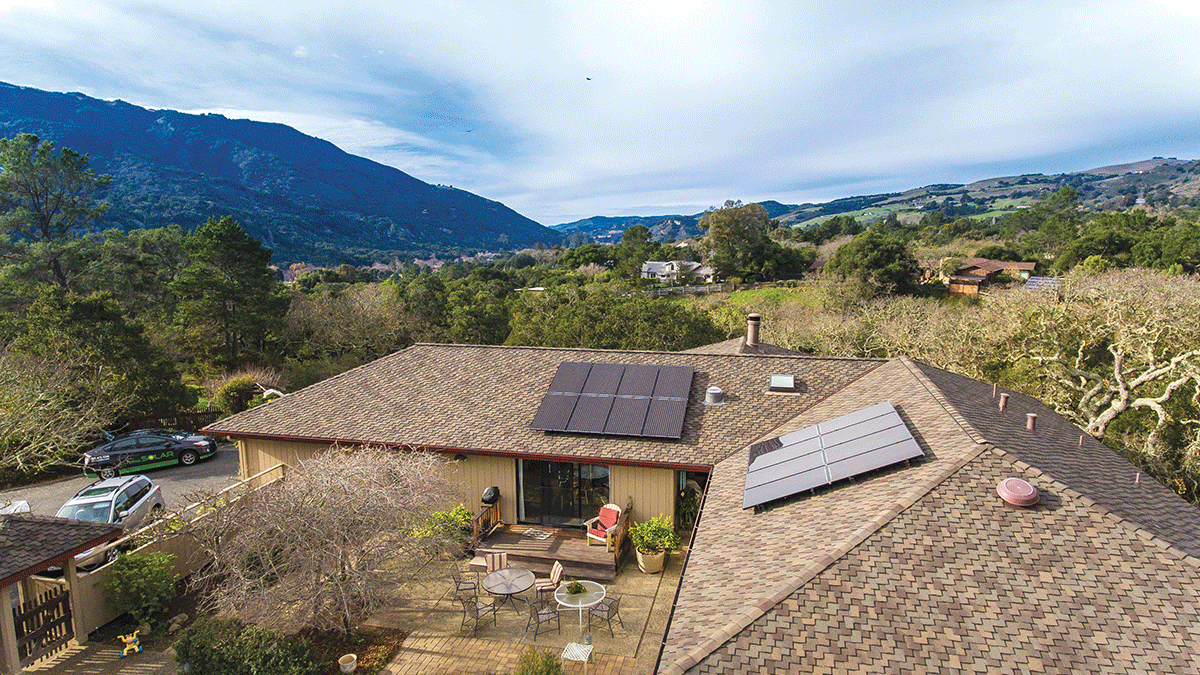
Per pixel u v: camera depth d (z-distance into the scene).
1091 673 5.53
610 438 14.05
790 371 15.86
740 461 12.42
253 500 10.98
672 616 7.20
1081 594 6.39
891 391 13.08
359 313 44.62
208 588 12.78
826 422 12.27
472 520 14.06
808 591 6.66
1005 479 8.15
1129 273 33.34
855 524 7.87
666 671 5.85
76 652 10.85
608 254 111.19
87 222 41.19
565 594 11.08
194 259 38.47
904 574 6.78
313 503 10.38
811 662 5.84
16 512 11.79
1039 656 5.72
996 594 6.45
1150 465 17.20
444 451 14.43
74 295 25.39
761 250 83.00
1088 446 11.68
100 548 12.66
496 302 50.00
